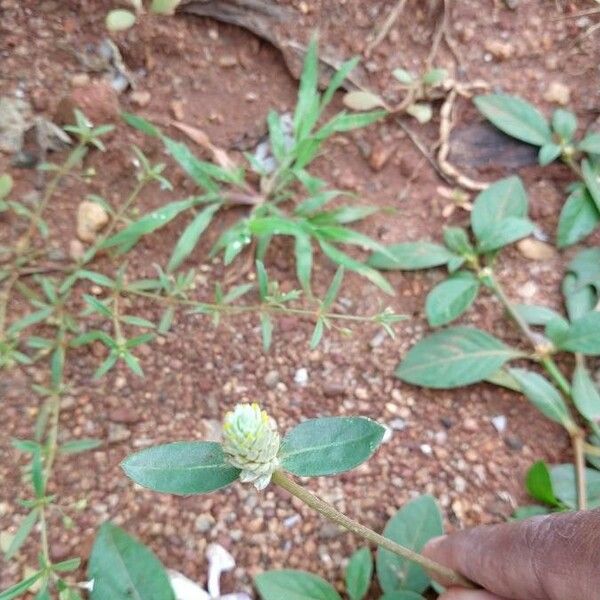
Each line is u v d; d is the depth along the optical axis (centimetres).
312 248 31
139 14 33
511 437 28
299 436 17
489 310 30
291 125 33
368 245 29
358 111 33
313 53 31
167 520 26
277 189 31
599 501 26
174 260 29
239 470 17
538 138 32
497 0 34
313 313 28
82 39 32
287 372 29
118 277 28
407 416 28
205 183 30
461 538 22
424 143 33
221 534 26
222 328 29
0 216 30
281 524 26
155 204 31
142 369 28
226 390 28
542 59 34
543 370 29
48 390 26
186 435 27
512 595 20
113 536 23
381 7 34
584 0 34
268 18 33
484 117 33
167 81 33
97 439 27
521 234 30
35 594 24
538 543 18
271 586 24
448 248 31
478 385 29
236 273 30
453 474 28
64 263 29
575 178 32
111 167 31
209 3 33
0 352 27
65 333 28
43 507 23
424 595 25
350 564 25
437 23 34
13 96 31
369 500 27
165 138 29
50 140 31
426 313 29
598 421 28
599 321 28
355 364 29
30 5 32
